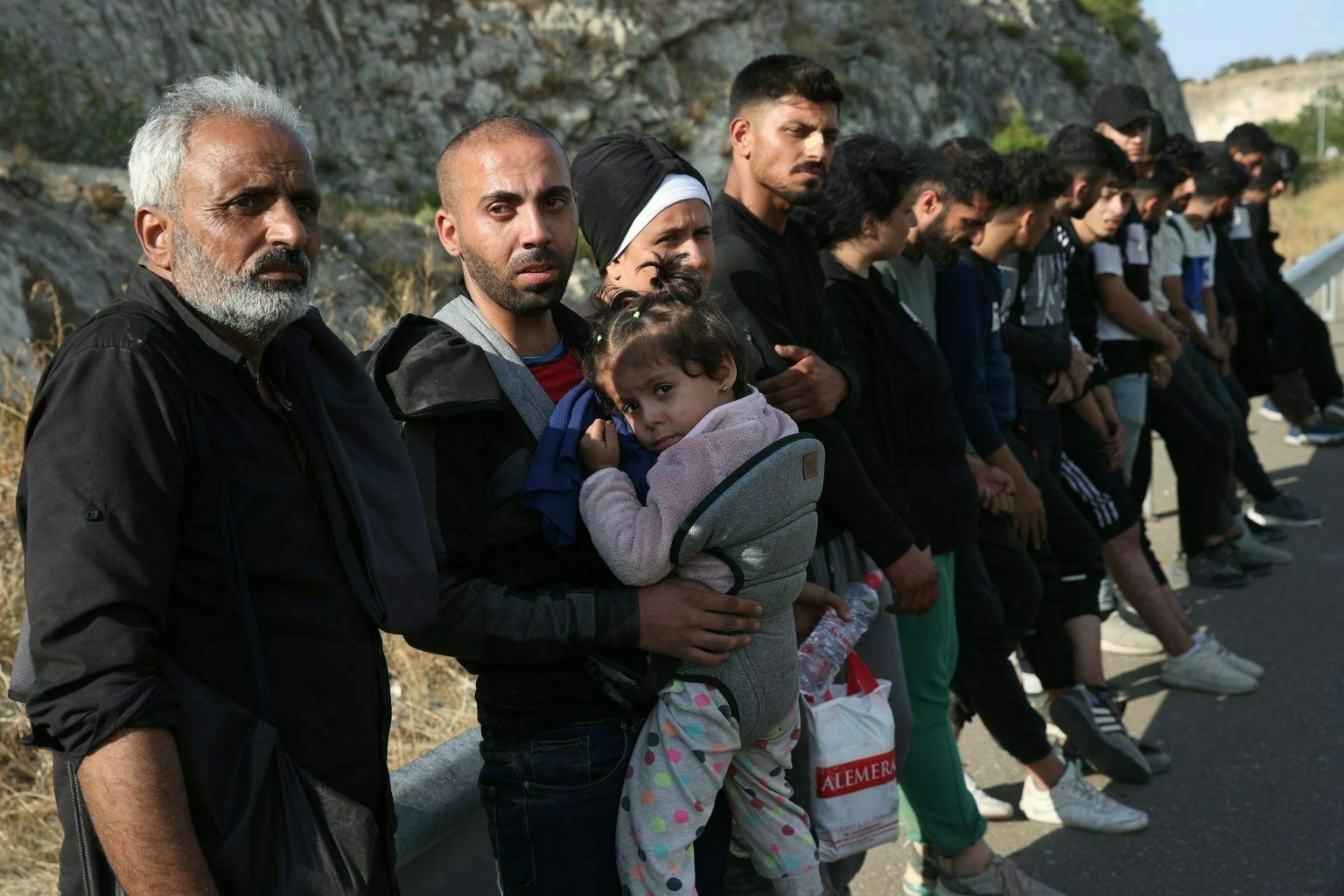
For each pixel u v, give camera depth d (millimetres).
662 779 2006
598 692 2035
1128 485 5426
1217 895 3434
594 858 2049
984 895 3293
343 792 1668
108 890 1515
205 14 17828
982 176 3436
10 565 4043
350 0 20672
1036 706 4703
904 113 26719
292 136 1650
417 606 1763
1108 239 5148
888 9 28078
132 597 1438
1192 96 70812
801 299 2807
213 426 1572
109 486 1439
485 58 21422
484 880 2395
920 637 3197
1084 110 31219
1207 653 4773
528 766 2041
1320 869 3523
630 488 2002
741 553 1983
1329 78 66500
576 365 2213
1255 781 4055
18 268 10062
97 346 1508
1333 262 10008
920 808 3268
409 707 3971
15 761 3453
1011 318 4270
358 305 11016
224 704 1539
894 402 3096
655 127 22781
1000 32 30875
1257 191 7582
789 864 2203
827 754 2408
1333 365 8016
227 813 1513
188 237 1588
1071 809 3783
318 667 1642
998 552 3725
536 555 2037
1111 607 5195
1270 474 7621
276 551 1607
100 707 1396
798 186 2770
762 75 2760
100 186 11922
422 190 19734
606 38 22656
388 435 1809
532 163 2045
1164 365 5480
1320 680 4797
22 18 14773
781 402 2607
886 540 2703
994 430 3740
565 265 2098
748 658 2047
